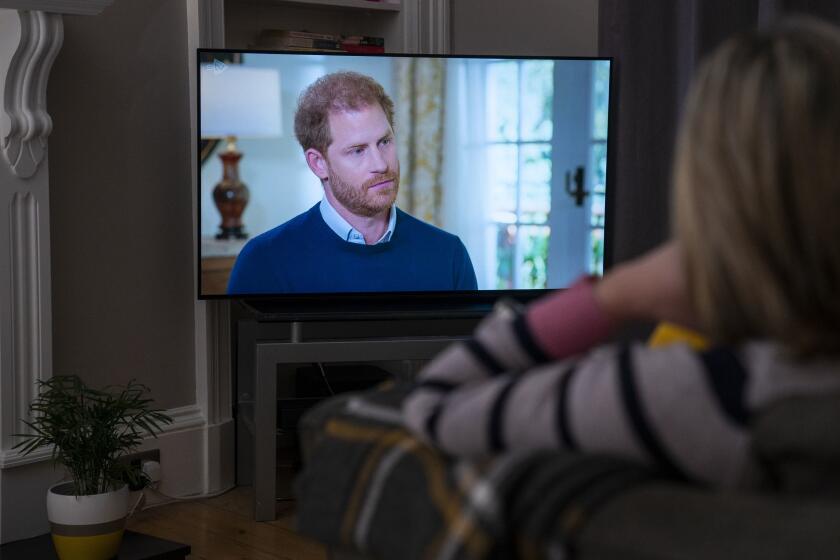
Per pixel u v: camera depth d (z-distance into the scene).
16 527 2.93
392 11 4.03
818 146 0.73
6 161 2.88
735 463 0.77
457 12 4.13
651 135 3.61
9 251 2.88
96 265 3.24
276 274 3.54
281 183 3.51
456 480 0.84
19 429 2.93
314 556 2.94
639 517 0.72
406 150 3.64
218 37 3.49
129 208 3.32
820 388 0.75
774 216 0.74
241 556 2.94
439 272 3.71
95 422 2.70
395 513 0.91
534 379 0.86
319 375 3.72
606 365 0.83
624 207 3.68
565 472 0.79
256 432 3.28
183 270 3.49
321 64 3.53
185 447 3.49
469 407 0.88
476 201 3.73
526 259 3.78
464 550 0.80
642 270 0.89
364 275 3.64
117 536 2.73
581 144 3.74
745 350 0.80
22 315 2.93
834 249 0.74
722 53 0.80
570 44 4.13
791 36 0.78
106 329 3.28
